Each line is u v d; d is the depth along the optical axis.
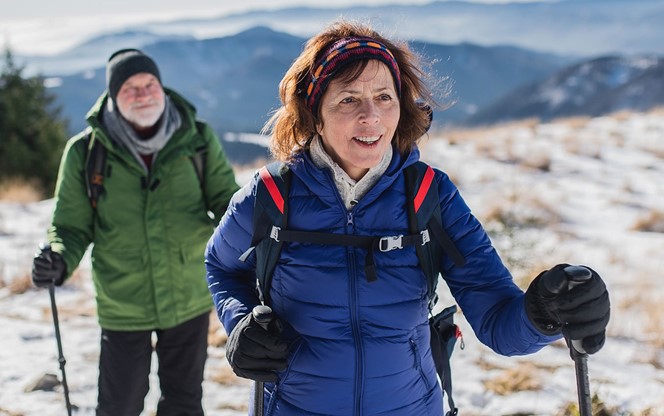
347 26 2.15
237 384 4.92
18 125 20.73
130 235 3.44
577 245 9.05
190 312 3.52
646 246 9.04
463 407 4.45
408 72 2.18
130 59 3.39
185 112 3.54
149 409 4.56
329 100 2.06
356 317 2.10
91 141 3.48
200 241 3.55
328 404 2.14
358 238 2.09
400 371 2.15
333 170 2.09
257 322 1.97
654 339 5.63
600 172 13.61
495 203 10.63
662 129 17.30
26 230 10.34
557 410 4.24
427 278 2.17
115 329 3.46
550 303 1.81
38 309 6.76
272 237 2.13
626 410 4.17
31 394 4.79
